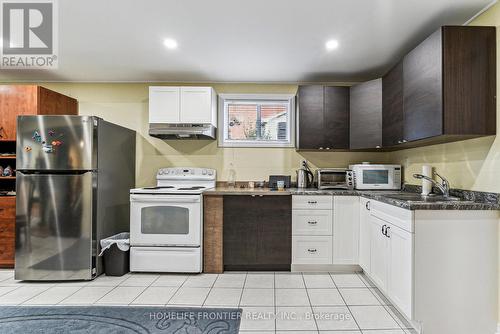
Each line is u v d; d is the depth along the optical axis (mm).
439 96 1901
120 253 2805
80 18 2176
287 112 3666
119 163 3191
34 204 2654
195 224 2834
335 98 3250
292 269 2932
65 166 2664
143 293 2414
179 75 3400
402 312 1934
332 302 2250
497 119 1854
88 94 3645
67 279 2648
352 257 2879
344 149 3342
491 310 1804
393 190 3150
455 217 1808
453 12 2059
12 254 2961
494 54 1884
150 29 2338
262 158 3623
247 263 2916
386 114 2842
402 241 1927
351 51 2736
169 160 3646
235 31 2363
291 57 2877
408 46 2629
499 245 1811
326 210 2893
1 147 3299
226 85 3633
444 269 1799
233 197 2920
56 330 1864
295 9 2043
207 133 3180
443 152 2420
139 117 3650
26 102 3023
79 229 2670
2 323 1948
